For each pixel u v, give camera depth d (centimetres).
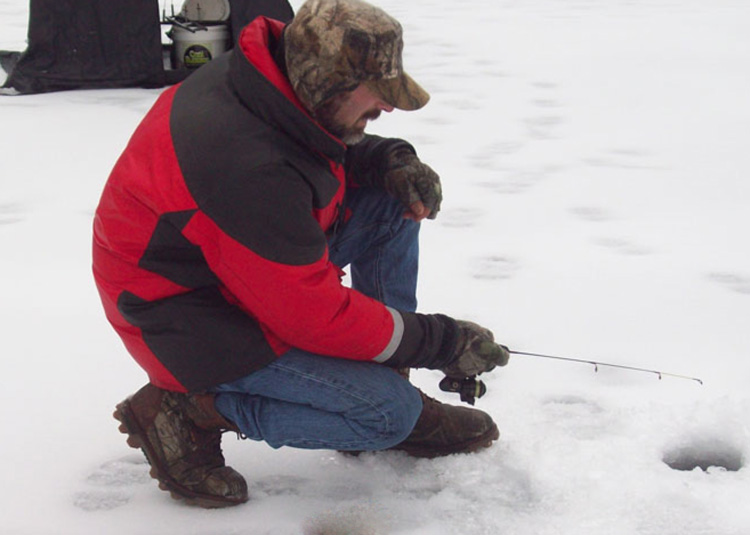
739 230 379
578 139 521
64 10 615
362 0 180
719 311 305
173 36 643
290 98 176
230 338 190
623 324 297
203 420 204
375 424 196
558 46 796
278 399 199
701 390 254
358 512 205
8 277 337
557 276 336
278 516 205
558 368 269
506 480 215
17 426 241
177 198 178
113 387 261
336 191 192
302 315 183
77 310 311
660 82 655
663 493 205
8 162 477
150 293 189
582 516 200
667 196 422
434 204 217
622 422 235
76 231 382
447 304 314
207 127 177
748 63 713
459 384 214
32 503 210
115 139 520
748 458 222
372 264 231
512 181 448
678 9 999
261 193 174
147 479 220
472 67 718
